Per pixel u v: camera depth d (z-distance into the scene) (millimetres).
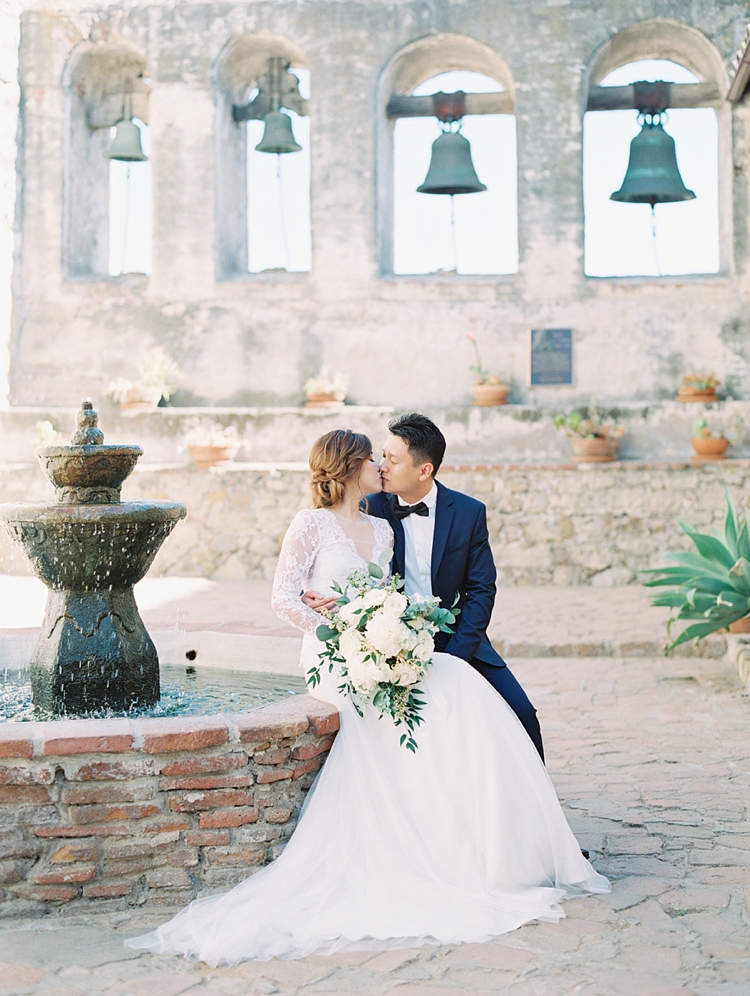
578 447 10539
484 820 3387
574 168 11492
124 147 11844
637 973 2861
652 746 5160
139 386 11391
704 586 6918
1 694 4609
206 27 11750
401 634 3328
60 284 12086
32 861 3246
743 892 3410
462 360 11719
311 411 11305
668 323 11477
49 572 4180
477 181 11383
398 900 3238
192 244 11953
